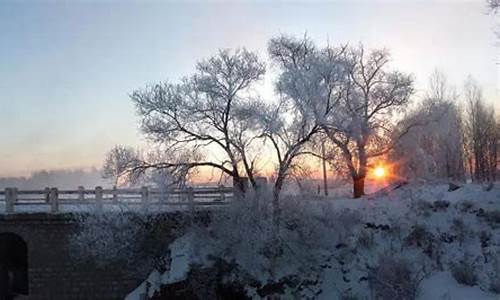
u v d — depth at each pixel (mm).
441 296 21000
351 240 24922
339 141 31891
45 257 25281
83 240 24797
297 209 24812
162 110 28250
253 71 29031
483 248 23422
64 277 25234
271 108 28406
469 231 24484
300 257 24000
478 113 58938
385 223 25828
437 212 26625
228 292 23391
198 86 28375
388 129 37125
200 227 25078
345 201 30281
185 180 27312
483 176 58375
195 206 25812
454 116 46906
